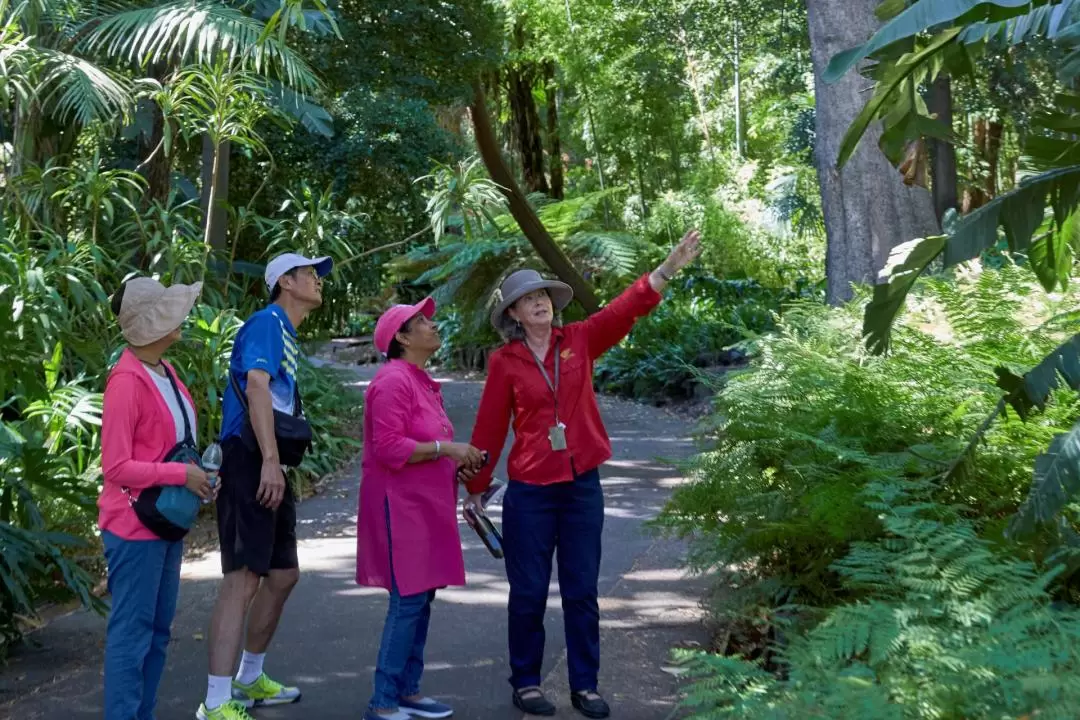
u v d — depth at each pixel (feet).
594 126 89.15
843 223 24.25
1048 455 11.05
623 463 30.42
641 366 46.24
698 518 15.83
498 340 55.77
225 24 25.11
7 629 15.43
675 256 13.34
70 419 21.63
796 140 63.72
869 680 8.90
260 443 12.57
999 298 15.67
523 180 81.87
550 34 74.43
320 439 29.94
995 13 11.89
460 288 52.01
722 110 104.53
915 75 14.39
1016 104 48.32
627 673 14.48
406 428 12.78
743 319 47.78
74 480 16.71
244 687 13.51
